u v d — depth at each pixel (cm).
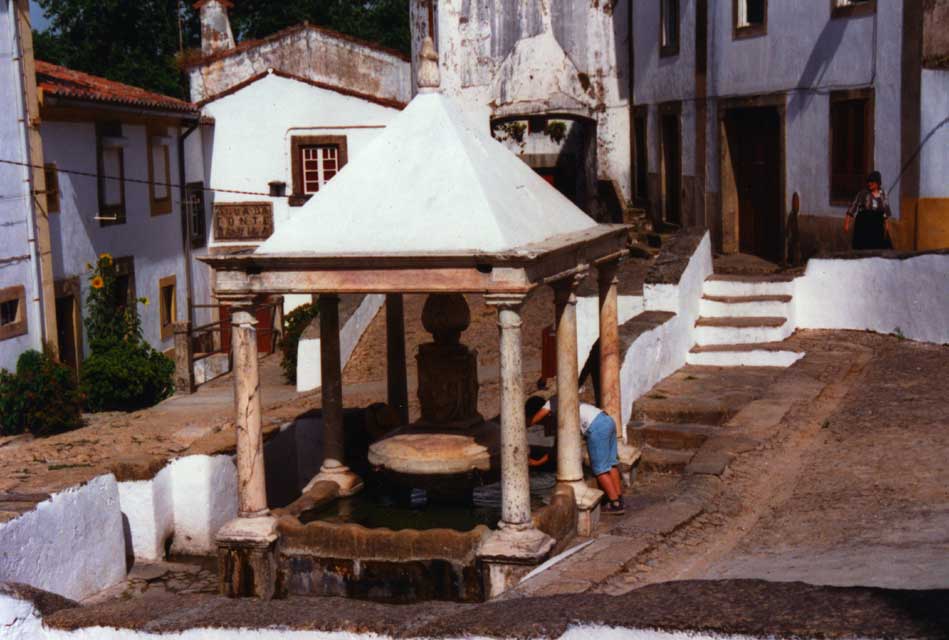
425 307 939
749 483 930
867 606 438
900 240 1555
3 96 1847
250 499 860
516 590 683
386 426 1079
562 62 2562
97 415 1911
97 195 2208
